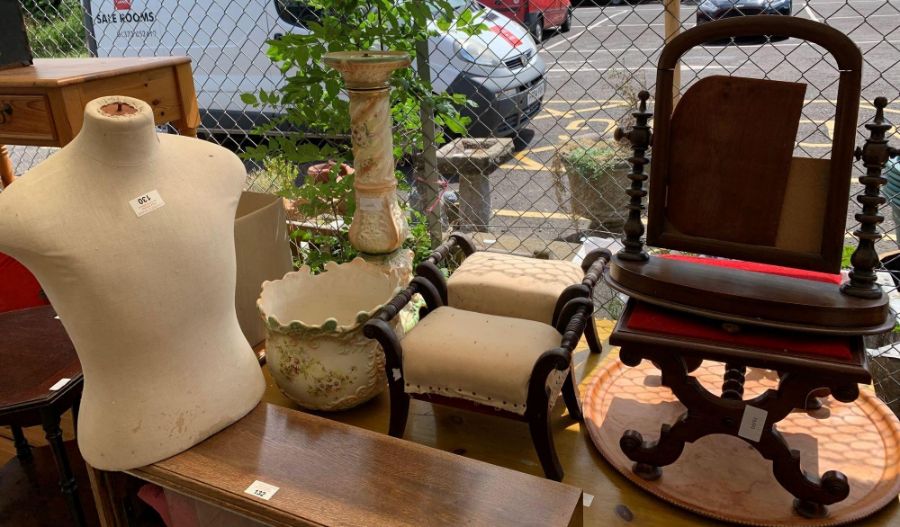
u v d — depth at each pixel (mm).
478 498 1108
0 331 1520
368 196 1672
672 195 1205
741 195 1148
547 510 1078
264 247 1749
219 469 1193
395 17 1801
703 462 1345
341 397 1471
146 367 1182
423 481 1151
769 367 1090
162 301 1156
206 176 1234
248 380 1333
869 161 1056
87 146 1092
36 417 1282
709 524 1213
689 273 1200
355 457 1212
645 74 3514
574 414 1482
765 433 1168
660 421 1469
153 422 1199
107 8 3537
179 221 1167
